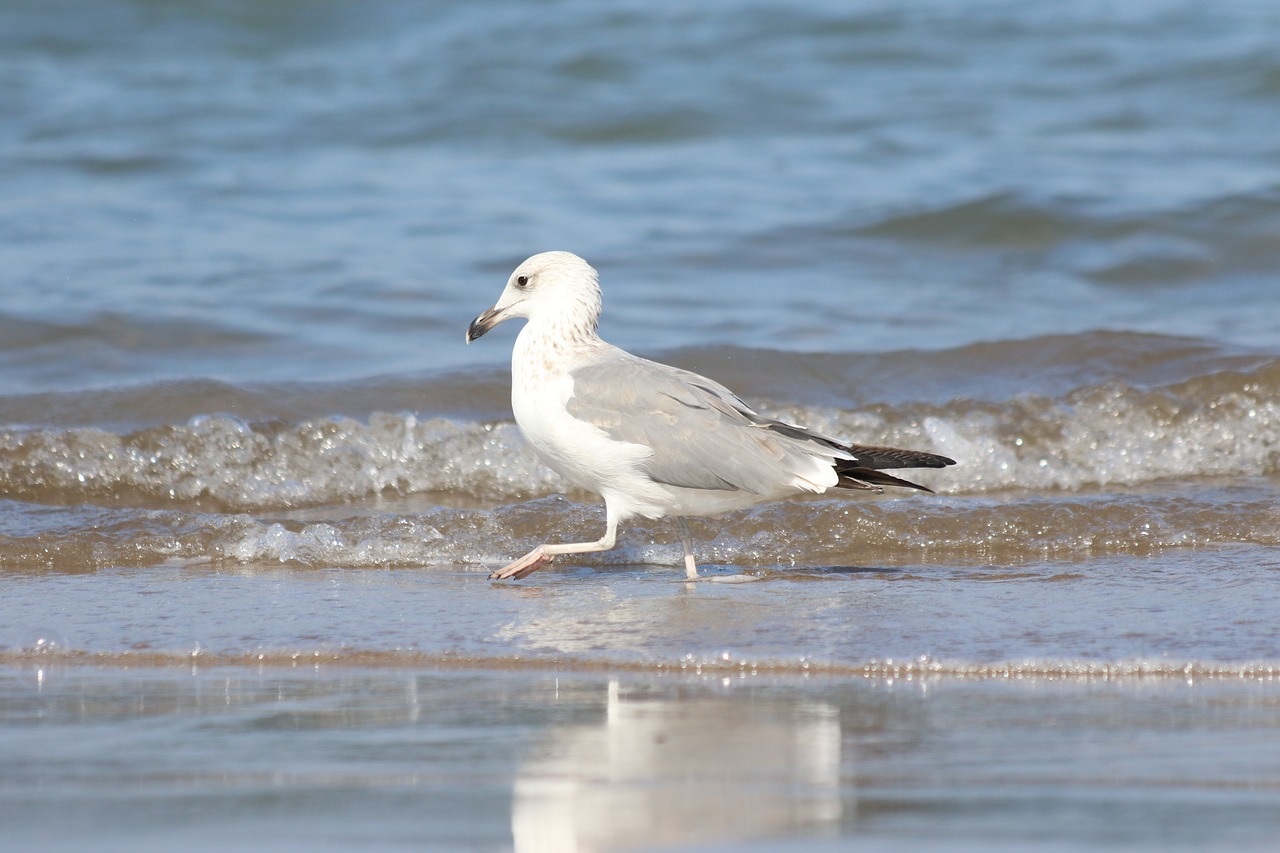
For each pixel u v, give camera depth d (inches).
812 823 217.3
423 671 310.7
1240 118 1066.1
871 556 438.0
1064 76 1172.5
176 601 373.4
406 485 527.5
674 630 334.3
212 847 210.4
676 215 879.1
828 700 282.8
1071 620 336.8
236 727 270.4
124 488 515.8
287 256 795.4
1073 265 790.5
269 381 598.5
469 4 1384.1
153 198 920.3
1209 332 678.5
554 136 1090.7
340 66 1261.1
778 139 1071.6
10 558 426.9
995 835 212.1
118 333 664.4
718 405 403.2
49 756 253.6
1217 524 446.9
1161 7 1285.7
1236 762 244.2
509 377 612.1
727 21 1293.1
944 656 307.7
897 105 1133.1
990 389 601.6
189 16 1338.6
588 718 272.4
